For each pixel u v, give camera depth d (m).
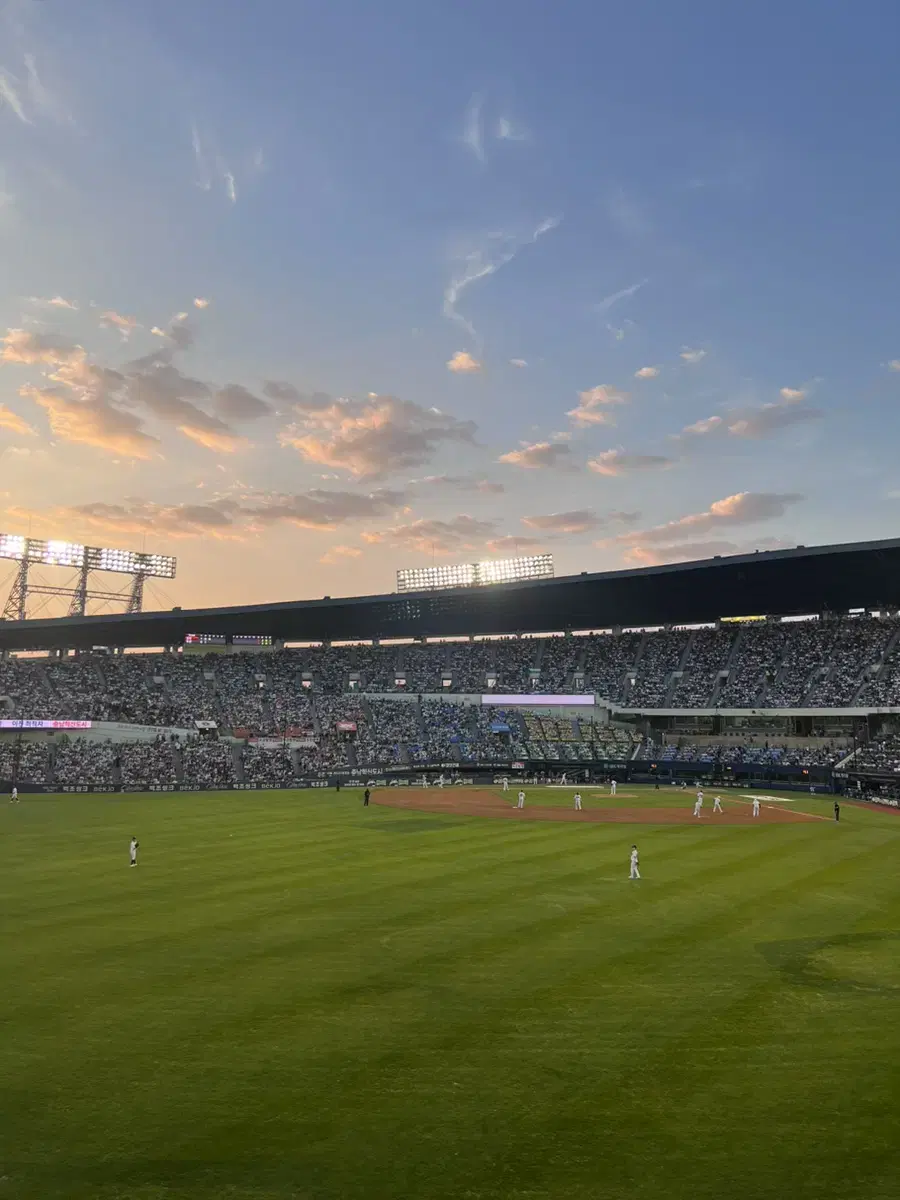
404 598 95.38
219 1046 14.50
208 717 94.75
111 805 61.00
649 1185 10.20
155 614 100.06
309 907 25.31
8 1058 14.00
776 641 94.06
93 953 20.27
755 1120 11.85
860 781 68.94
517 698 98.00
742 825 46.72
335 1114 12.04
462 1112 12.10
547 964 19.23
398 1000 16.83
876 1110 12.12
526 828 45.56
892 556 74.62
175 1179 10.32
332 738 92.88
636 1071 13.48
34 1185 10.16
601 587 88.75
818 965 19.11
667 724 96.25
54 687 98.75
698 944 20.91
